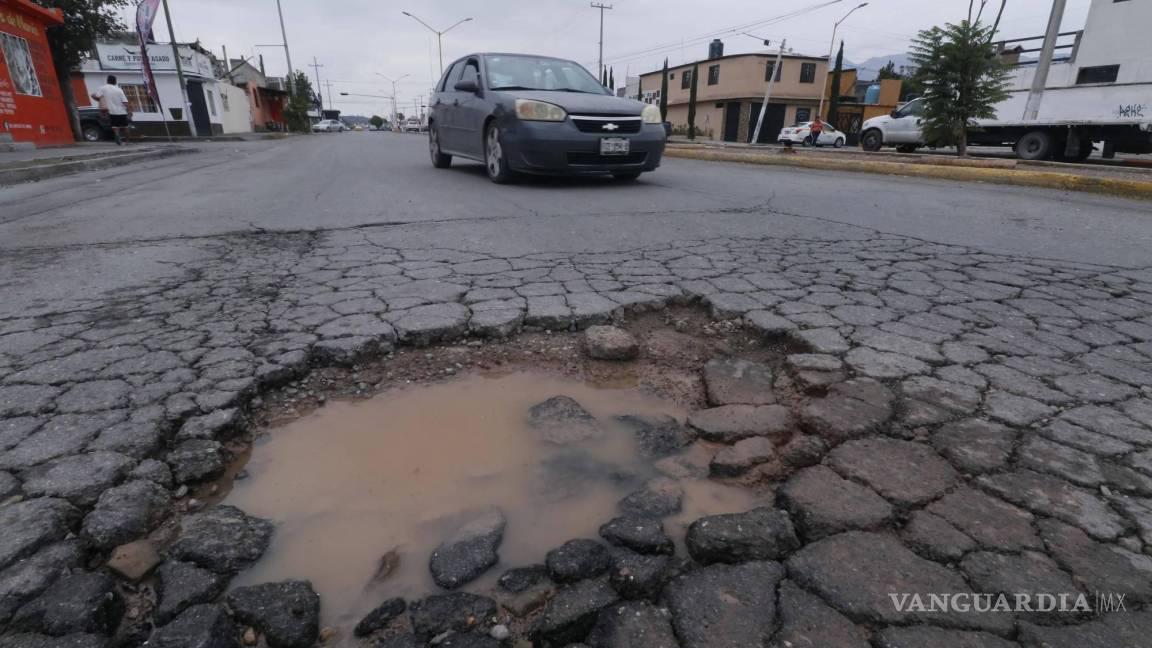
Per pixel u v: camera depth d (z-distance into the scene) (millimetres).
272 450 1924
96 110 19719
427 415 2125
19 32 13195
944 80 11688
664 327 2842
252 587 1374
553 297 3008
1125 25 21172
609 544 1497
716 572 1374
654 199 6117
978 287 3203
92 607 1264
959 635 1194
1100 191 6961
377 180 7766
